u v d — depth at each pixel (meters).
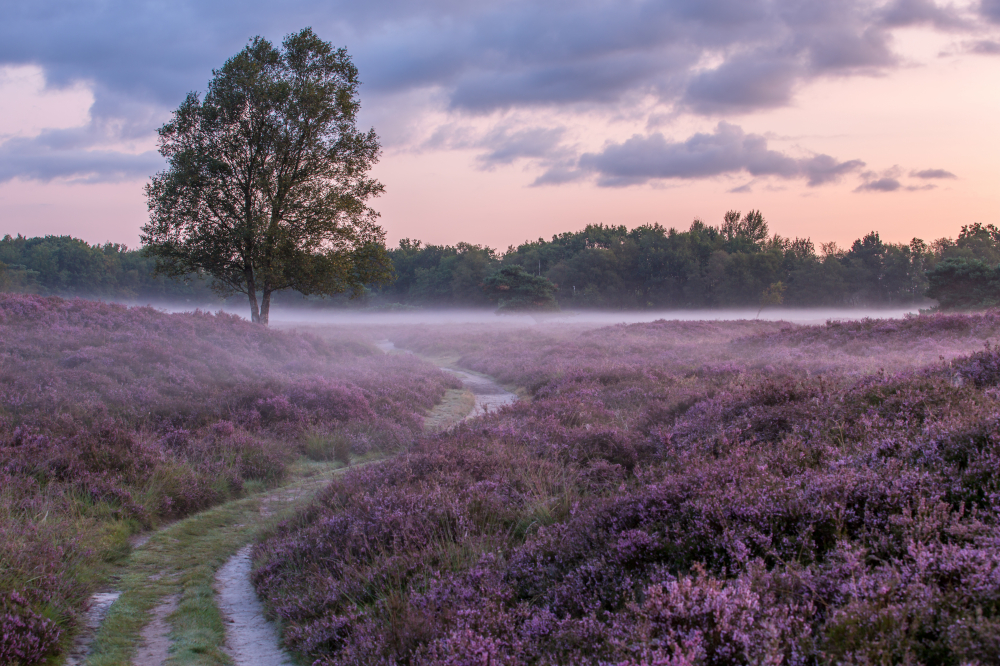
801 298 126.19
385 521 6.41
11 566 5.54
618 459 8.25
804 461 5.51
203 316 23.98
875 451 5.07
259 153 28.58
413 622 4.17
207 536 8.07
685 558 4.15
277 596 5.78
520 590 4.68
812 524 3.92
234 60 28.25
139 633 5.21
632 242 147.88
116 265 153.88
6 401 11.21
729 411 8.62
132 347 16.77
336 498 8.12
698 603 3.22
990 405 5.92
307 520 7.80
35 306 18.61
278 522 8.16
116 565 6.88
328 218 29.70
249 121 28.36
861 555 3.47
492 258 183.75
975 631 2.54
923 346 18.86
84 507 7.87
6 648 4.30
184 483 9.41
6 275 103.06
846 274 129.00
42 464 8.56
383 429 14.18
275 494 10.12
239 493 10.04
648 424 10.16
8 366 13.23
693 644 2.87
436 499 6.80
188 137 28.31
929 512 3.76
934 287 55.78
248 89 28.12
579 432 9.40
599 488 7.18
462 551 5.61
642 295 141.12
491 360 31.94
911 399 6.65
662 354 25.81
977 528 3.39
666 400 12.34
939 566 3.10
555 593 4.23
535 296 96.25
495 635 3.81
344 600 5.27
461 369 33.50
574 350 29.52
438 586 4.81
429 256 181.00
